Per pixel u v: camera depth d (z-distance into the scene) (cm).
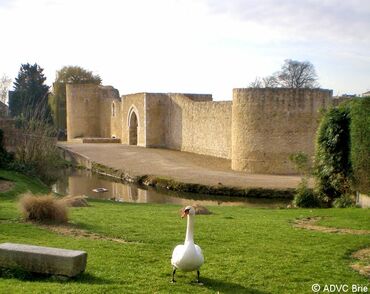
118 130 6106
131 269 884
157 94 5044
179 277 852
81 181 3188
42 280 819
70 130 6862
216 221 1386
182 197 2517
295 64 7312
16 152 2742
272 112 3038
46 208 1283
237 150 3222
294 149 3020
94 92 6838
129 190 2789
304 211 1658
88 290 755
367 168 1769
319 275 880
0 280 805
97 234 1166
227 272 885
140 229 1226
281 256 996
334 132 1961
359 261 984
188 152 4491
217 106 4003
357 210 1616
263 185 2506
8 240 1060
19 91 8244
